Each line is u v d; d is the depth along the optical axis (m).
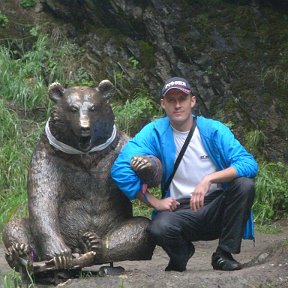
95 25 16.23
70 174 7.36
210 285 6.82
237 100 14.81
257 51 15.21
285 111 14.62
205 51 15.25
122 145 7.53
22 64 15.55
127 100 14.84
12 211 11.65
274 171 13.95
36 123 14.50
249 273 7.07
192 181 7.36
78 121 7.09
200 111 15.00
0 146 13.80
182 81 7.26
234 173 7.19
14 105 14.89
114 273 7.27
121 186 7.19
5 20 16.28
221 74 15.06
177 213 7.30
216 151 7.32
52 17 16.45
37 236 7.15
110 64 15.66
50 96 7.34
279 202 13.48
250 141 14.38
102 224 7.37
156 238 7.23
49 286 7.06
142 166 7.05
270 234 12.35
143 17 15.66
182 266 7.45
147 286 6.84
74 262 6.98
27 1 16.62
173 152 7.34
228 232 7.34
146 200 7.28
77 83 15.38
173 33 15.47
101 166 7.41
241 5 15.74
